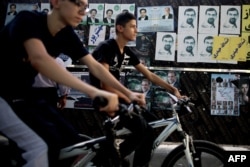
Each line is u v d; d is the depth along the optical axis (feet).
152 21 11.77
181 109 6.74
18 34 3.38
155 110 11.60
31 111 3.88
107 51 6.74
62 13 3.82
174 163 6.65
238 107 11.16
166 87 7.41
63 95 7.91
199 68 11.42
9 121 3.61
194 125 11.34
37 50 3.23
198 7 11.50
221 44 11.32
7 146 3.81
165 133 6.49
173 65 11.59
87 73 12.02
